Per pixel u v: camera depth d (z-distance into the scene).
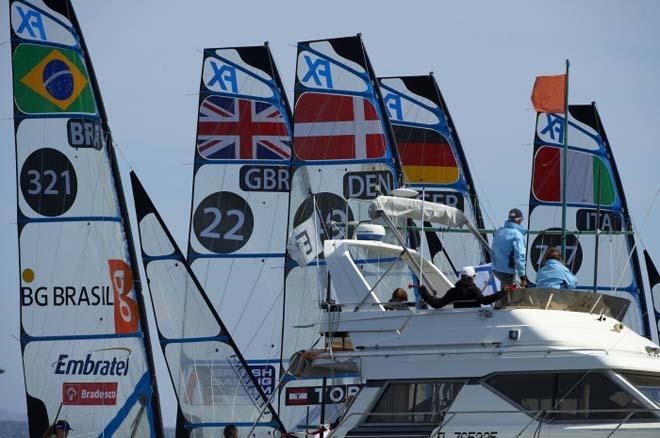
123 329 178.25
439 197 195.38
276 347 188.38
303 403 179.25
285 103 189.38
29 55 179.25
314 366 106.12
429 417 97.12
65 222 178.12
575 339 95.81
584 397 94.19
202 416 183.88
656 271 198.25
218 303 189.00
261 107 189.25
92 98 179.62
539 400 95.00
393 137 178.38
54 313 177.50
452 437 95.69
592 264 199.75
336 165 179.25
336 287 104.38
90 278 178.25
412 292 165.50
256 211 189.00
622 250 199.50
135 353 178.38
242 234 189.00
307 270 181.38
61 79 179.38
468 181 196.38
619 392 93.62
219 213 189.00
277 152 189.25
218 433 183.50
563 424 93.88
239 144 189.25
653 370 95.81
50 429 174.00
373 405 98.69
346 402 113.25
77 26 180.25
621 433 92.44
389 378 98.62
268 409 182.12
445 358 97.44
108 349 178.00
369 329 100.75
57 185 178.38
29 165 178.38
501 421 95.00
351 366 107.12
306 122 180.25
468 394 96.25
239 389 183.75
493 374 96.06
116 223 178.88
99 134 179.25
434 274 111.69
